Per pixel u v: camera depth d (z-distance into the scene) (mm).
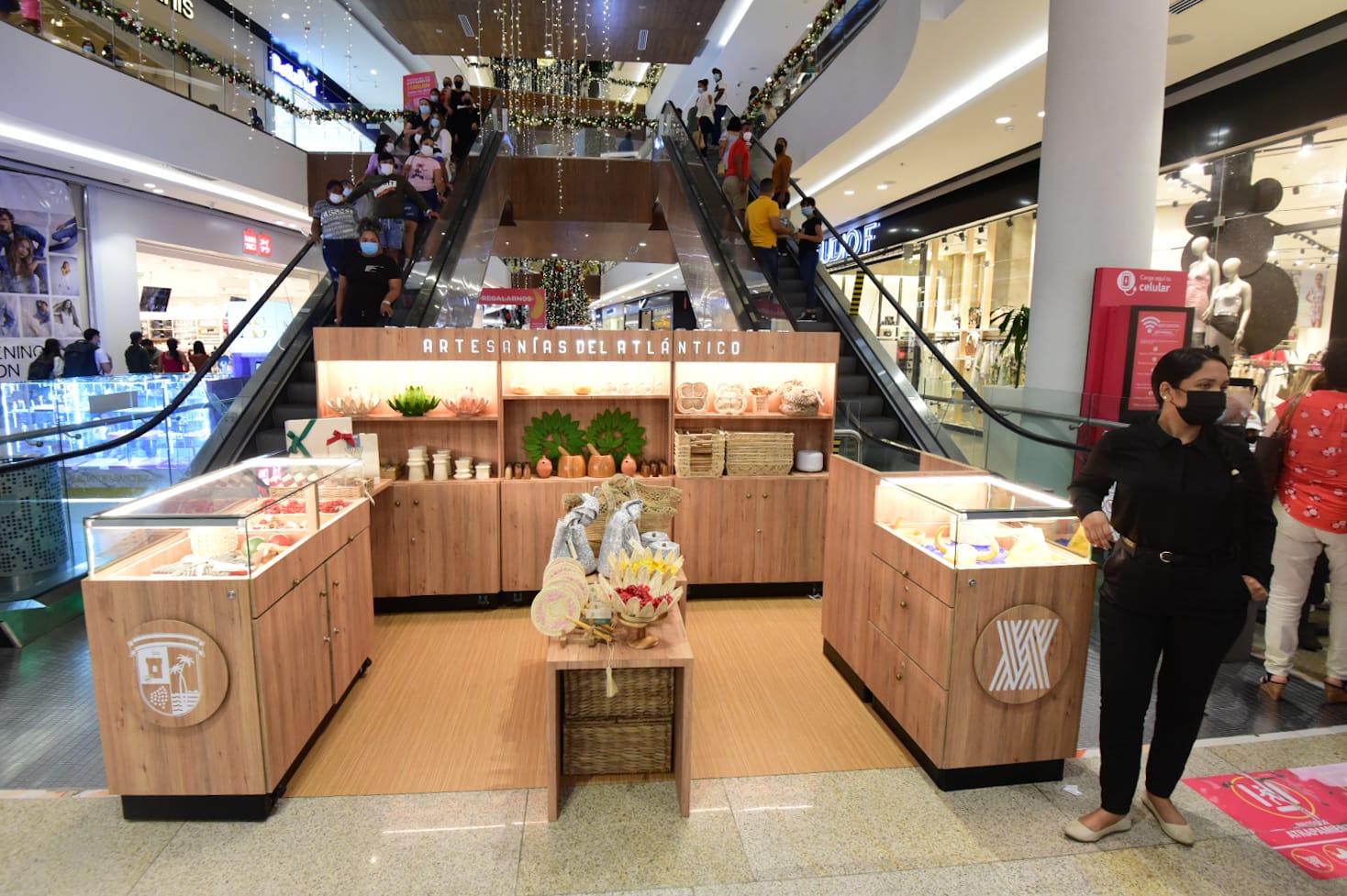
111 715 2600
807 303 7797
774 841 2590
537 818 2703
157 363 10273
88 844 2541
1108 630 2566
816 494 5125
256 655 2594
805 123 11359
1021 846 2580
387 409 5008
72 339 9969
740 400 5188
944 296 12055
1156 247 7477
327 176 12898
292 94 13984
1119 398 5047
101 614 2555
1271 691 3725
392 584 4754
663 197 11492
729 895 2318
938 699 2906
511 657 4133
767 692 3766
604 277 27984
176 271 13562
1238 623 2406
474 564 4816
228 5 12562
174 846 2529
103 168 9539
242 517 2547
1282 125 6012
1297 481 3576
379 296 6004
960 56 7262
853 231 15539
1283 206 6098
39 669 3941
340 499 3574
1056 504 2908
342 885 2340
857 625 3742
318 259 7449
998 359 10367
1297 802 2830
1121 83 5336
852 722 3471
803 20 12430
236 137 10953
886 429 6270
